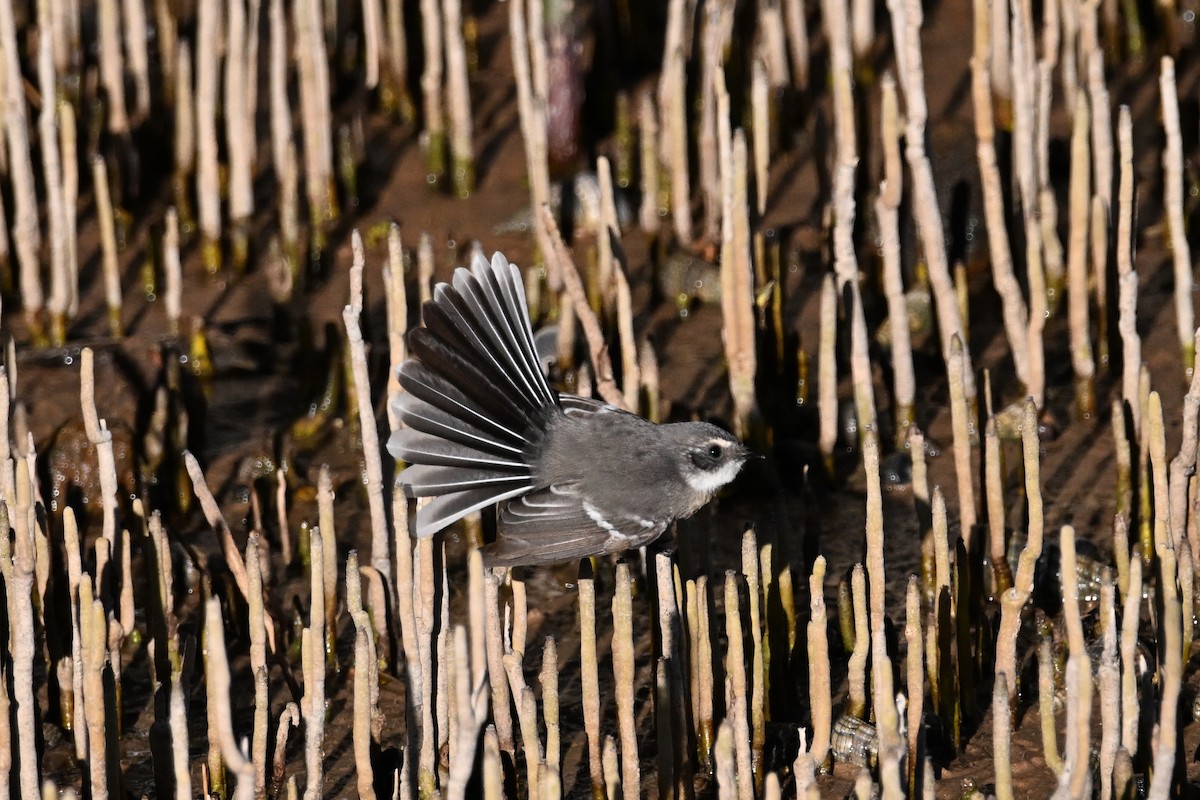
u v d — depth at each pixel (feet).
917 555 40.24
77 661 30.86
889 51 63.41
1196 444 35.86
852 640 36.17
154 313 51.80
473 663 25.66
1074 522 40.86
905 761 31.37
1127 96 60.18
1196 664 35.17
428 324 31.12
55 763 33.78
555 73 57.16
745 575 32.04
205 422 46.57
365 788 31.14
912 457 37.01
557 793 26.30
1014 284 44.16
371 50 61.21
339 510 43.01
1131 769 28.63
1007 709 28.94
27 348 47.70
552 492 32.01
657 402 41.52
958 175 50.55
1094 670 33.73
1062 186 54.39
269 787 32.24
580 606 29.86
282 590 40.42
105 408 44.21
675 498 32.63
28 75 57.88
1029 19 46.21
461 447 31.04
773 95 58.08
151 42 62.44
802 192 56.70
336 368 46.37
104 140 57.26
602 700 35.63
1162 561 30.60
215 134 54.65
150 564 35.17
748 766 29.94
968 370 43.73
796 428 45.65
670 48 54.49
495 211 56.29
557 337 46.21
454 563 40.34
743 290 41.93
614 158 58.13
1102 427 44.45
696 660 32.24
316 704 30.19
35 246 49.16
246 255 53.98
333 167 56.34
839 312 47.67
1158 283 49.75
